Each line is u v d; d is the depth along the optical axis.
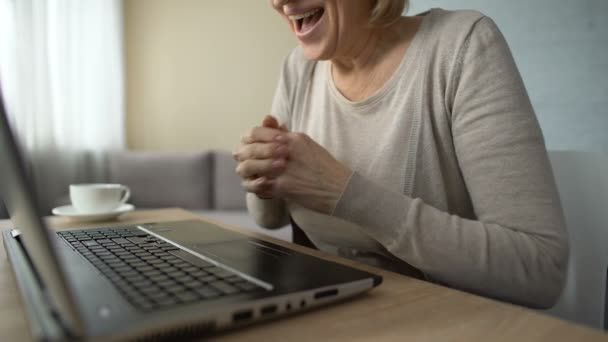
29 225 0.29
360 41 0.75
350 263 0.55
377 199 0.51
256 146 0.55
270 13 2.77
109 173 2.80
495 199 0.55
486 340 0.31
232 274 0.38
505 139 0.56
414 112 0.70
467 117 0.61
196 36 2.87
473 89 0.61
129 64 2.89
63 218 0.86
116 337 0.25
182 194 2.65
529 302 0.51
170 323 0.27
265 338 0.31
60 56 2.61
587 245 0.72
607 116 1.57
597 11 1.56
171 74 2.90
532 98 1.73
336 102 0.82
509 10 1.75
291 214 0.83
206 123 2.92
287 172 0.54
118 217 0.88
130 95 2.91
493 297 0.51
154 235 0.56
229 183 2.66
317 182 0.54
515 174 0.54
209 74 2.89
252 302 0.31
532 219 0.52
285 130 0.66
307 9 0.70
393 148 0.71
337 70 0.83
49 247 0.25
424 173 0.70
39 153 2.59
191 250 0.47
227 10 2.83
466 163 0.60
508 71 0.60
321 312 0.36
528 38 1.71
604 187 0.72
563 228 0.52
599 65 1.57
